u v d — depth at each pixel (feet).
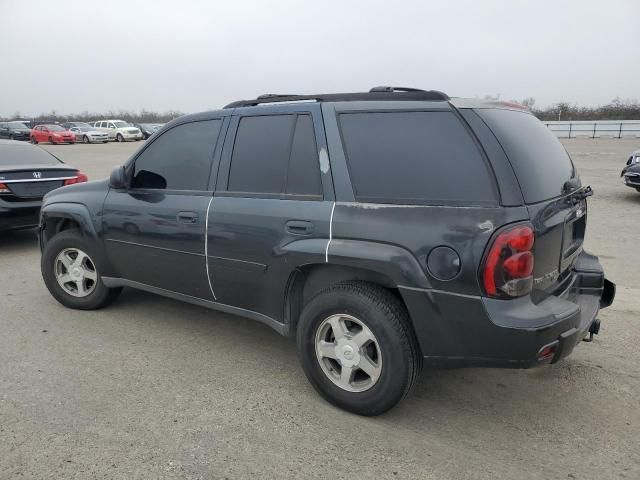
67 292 16.06
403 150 9.72
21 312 15.97
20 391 11.23
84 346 13.56
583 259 12.07
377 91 11.02
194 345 13.67
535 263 8.95
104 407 10.63
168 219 12.90
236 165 11.98
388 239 9.48
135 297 17.35
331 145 10.46
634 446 9.43
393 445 9.48
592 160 64.13
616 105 154.81
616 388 11.40
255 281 11.56
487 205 8.80
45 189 24.36
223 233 11.82
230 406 10.74
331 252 10.01
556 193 9.88
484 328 8.83
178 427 9.98
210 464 8.93
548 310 8.95
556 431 9.91
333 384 10.56
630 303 16.24
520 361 8.80
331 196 10.35
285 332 11.41
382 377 9.81
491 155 8.91
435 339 9.33
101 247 14.80
